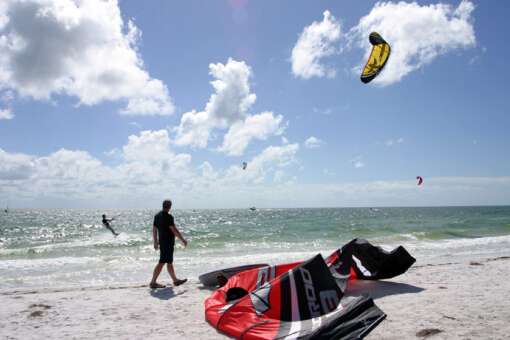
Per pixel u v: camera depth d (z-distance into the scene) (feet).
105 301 20.21
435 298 19.34
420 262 36.14
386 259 22.03
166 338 14.21
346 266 19.72
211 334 14.56
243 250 51.62
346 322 12.68
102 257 44.57
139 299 20.65
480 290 21.12
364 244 22.67
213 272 23.81
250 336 13.35
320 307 14.99
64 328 15.66
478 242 58.65
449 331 14.16
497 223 111.96
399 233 81.41
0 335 14.84
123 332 15.06
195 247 56.34
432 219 145.38
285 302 14.92
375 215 205.26
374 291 21.25
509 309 17.02
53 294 22.04
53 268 35.91
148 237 82.58
